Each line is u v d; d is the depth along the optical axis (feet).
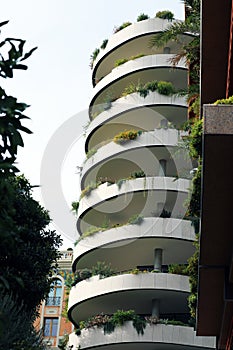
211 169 36.42
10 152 19.90
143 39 133.39
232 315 48.03
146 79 129.49
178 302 105.60
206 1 46.85
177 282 102.47
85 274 109.19
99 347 100.12
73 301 108.06
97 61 141.69
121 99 124.06
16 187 58.75
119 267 116.98
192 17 79.20
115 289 103.24
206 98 54.90
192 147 52.21
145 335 97.14
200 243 42.75
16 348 38.45
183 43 118.32
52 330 155.94
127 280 103.19
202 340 97.30
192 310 66.03
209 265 44.98
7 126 19.51
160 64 125.80
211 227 40.91
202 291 48.60
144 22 133.59
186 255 110.73
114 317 99.45
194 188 55.62
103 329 99.19
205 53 50.67
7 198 20.51
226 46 49.93
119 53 138.00
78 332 101.50
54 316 157.79
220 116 34.99
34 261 56.65
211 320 53.42
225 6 46.80
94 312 111.96
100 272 107.86
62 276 159.63
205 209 39.40
